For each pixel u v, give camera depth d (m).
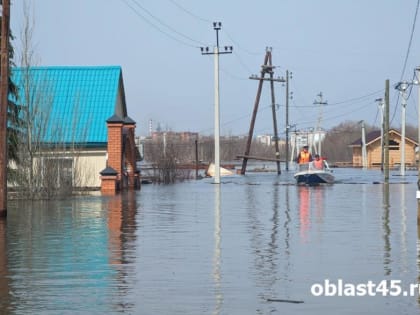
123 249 14.79
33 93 33.31
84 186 36.81
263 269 12.24
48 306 9.51
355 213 23.33
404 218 21.30
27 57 33.59
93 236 17.12
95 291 10.46
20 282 11.16
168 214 23.45
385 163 51.44
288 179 59.69
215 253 14.14
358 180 55.03
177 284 10.95
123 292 10.38
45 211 24.98
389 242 15.64
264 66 74.12
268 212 24.12
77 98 41.12
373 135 108.81
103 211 24.89
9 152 31.80
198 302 9.72
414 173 77.06
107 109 43.28
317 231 17.94
